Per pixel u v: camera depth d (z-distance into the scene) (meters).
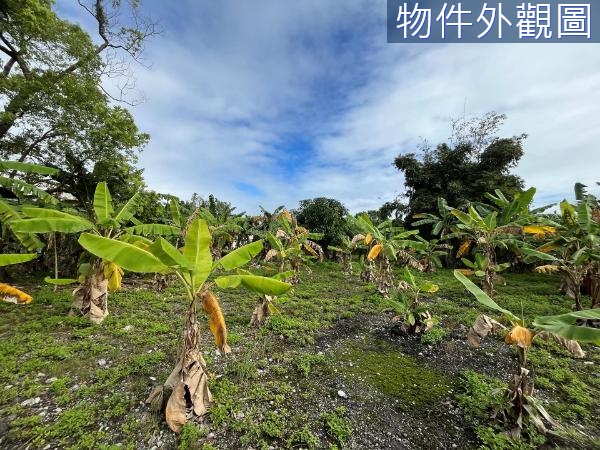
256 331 5.82
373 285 10.54
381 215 22.95
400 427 3.26
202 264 3.32
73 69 10.18
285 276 4.65
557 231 7.64
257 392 3.73
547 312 7.34
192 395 3.20
